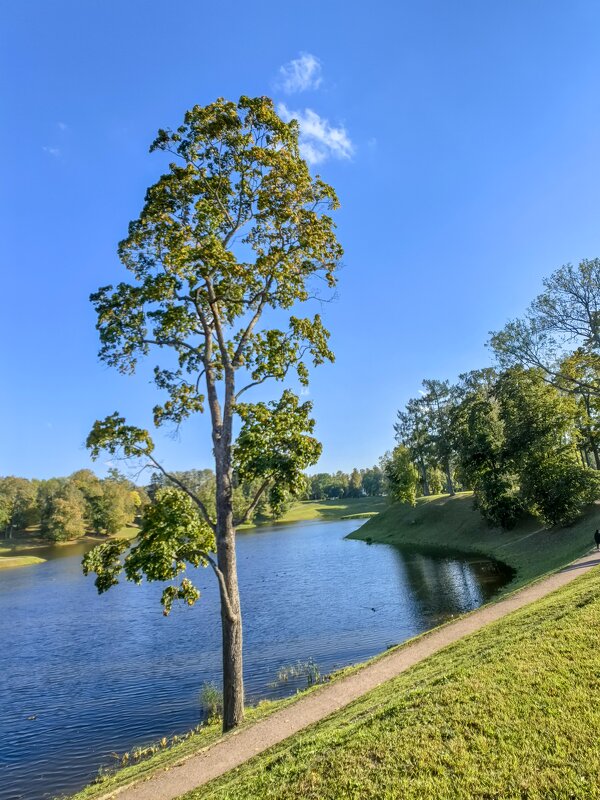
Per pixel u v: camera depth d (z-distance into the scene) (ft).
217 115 47.19
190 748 38.96
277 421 42.57
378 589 108.37
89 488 421.59
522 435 125.59
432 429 223.92
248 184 49.39
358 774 19.84
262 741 33.68
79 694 64.08
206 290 48.49
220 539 43.37
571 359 100.83
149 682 66.08
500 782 17.53
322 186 52.44
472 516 170.30
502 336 102.47
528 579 86.69
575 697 22.25
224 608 42.32
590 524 103.76
